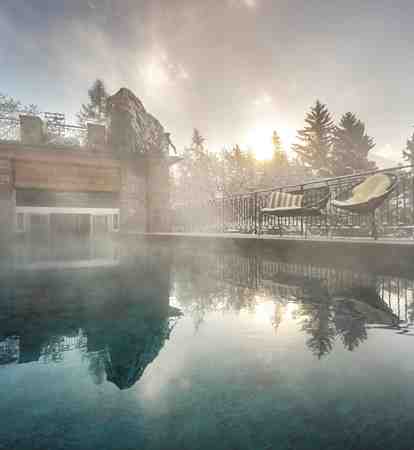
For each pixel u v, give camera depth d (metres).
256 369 1.22
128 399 1.00
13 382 1.12
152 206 12.74
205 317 2.00
